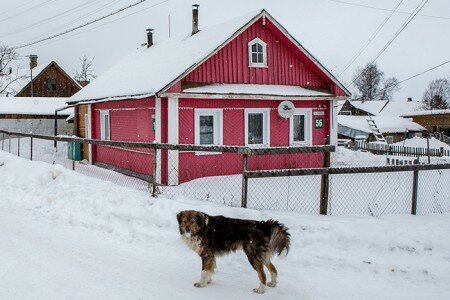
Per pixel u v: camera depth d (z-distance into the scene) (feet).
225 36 55.06
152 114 53.93
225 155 55.72
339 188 46.03
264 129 58.95
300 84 62.03
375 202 38.86
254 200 39.22
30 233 30.37
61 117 135.85
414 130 187.62
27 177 45.85
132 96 54.44
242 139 57.00
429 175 56.03
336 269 24.64
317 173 31.50
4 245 27.58
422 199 40.70
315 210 35.50
